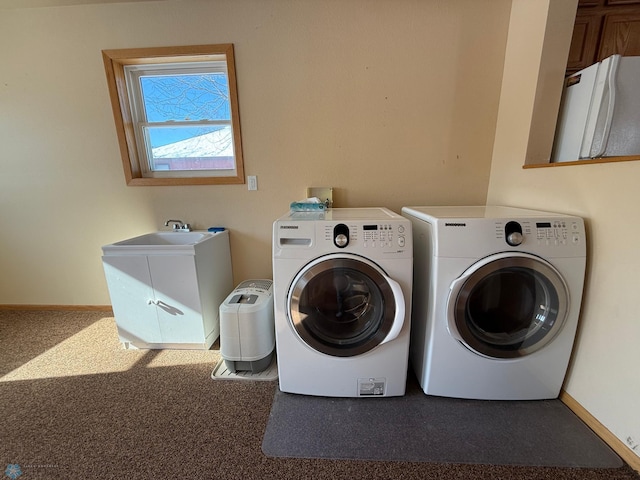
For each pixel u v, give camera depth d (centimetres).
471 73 181
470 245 118
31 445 115
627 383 106
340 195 203
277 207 207
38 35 185
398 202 202
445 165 195
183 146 212
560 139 157
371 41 178
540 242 117
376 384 136
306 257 123
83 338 194
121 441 116
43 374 158
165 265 169
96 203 213
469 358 129
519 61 163
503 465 106
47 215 217
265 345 158
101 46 185
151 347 182
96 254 224
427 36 176
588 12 170
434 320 127
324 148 196
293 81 186
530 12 154
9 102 197
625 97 130
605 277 114
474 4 171
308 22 177
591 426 121
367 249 121
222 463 107
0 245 223
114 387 147
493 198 193
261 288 177
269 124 193
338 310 137
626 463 105
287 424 125
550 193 143
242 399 139
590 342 121
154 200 211
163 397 140
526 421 125
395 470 105
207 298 182
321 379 137
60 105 196
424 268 134
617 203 108
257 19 177
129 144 204
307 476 103
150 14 179
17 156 206
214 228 210
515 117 168
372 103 187
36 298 233
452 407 133
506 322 134
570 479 101
